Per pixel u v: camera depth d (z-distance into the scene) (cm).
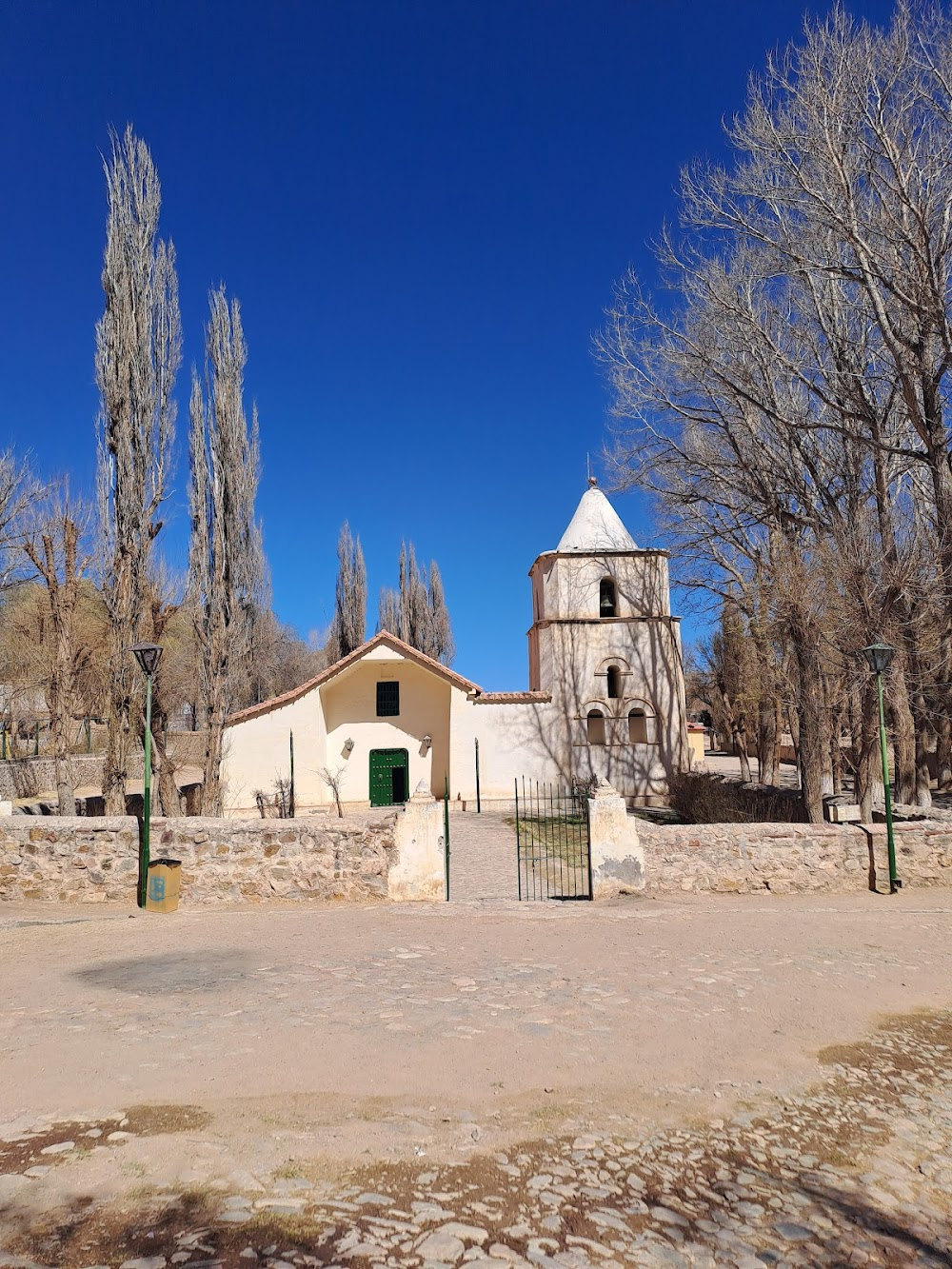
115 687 1894
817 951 1027
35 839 1315
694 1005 791
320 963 913
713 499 2478
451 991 806
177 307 2061
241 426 2438
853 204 1739
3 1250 350
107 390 1928
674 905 1279
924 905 1316
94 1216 384
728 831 1399
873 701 1723
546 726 3061
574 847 2183
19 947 1001
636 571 3222
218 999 767
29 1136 470
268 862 1299
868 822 1738
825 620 1762
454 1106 545
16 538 2514
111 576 1945
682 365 2166
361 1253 365
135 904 1286
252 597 2841
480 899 1377
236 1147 466
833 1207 466
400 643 2998
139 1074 575
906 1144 557
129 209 2017
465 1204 421
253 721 2889
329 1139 484
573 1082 599
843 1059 693
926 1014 824
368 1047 643
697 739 4594
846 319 2052
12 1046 628
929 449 1775
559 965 916
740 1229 430
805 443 2208
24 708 3978
